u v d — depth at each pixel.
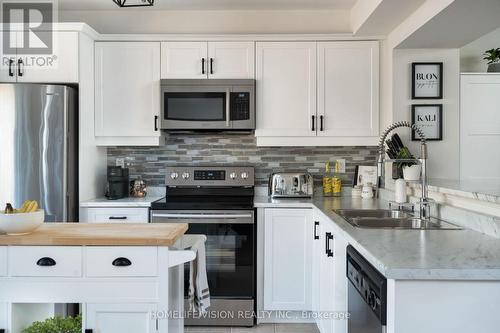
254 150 3.85
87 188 3.40
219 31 3.76
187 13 3.76
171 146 3.86
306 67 3.51
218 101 3.47
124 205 3.29
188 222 3.23
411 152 3.36
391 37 3.37
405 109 3.36
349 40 3.51
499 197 1.82
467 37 3.01
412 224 2.44
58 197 3.14
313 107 3.51
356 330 1.78
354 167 3.82
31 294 1.82
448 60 3.34
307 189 3.61
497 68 4.00
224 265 3.23
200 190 3.75
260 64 3.51
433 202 2.39
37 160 3.12
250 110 3.46
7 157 3.10
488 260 1.42
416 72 3.33
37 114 3.12
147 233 1.92
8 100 3.10
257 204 3.28
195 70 3.51
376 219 2.45
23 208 1.95
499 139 3.93
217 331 3.16
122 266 1.81
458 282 1.33
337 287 2.25
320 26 3.75
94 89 3.53
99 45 3.52
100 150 3.69
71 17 3.76
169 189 3.76
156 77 3.52
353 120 3.51
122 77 3.53
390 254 1.50
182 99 3.48
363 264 1.63
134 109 3.52
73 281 1.82
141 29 3.76
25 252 1.81
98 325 1.83
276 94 3.52
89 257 1.82
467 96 3.94
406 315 1.33
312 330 3.19
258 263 3.29
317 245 3.02
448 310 1.33
